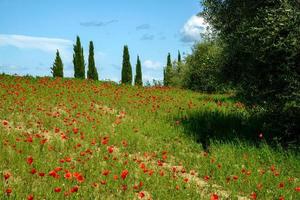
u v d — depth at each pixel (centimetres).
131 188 1034
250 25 1606
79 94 2494
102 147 1445
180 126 1892
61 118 1877
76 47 5981
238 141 1557
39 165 1123
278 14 1485
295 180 1218
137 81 6988
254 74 1628
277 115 1579
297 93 1414
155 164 1319
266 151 1427
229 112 2223
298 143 1527
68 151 1346
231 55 1739
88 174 1091
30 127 1667
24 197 886
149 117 2081
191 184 1099
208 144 1656
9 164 1134
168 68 5384
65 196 906
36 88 2495
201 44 3903
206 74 3575
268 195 1090
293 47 1432
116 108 2248
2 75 3033
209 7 1802
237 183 1163
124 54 6316
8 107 1933
